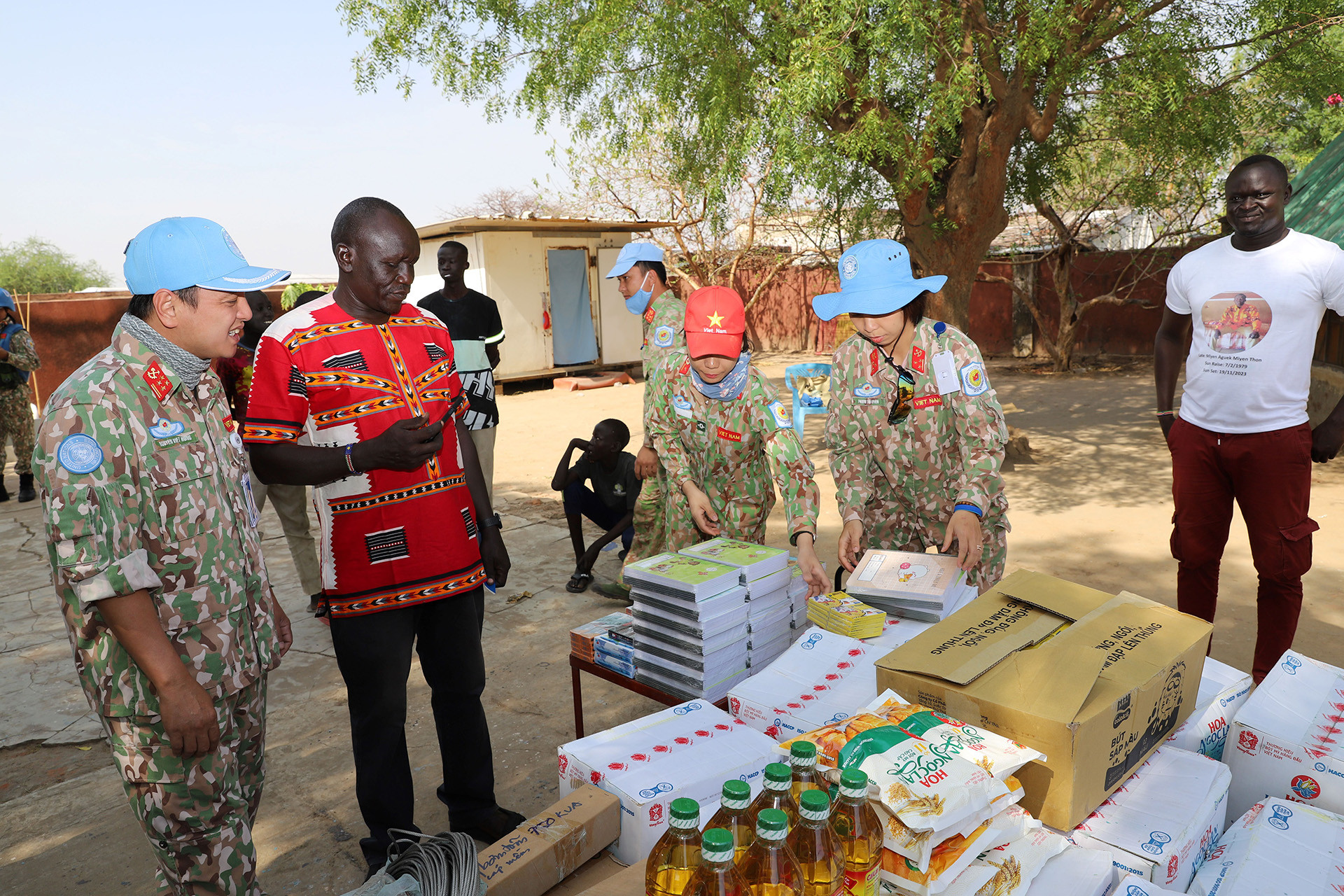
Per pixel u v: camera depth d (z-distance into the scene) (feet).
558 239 48.60
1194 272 9.95
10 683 13.32
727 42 20.81
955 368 8.77
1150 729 5.73
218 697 6.04
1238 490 9.91
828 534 19.21
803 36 20.03
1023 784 5.26
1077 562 16.84
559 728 11.29
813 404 29.40
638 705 11.84
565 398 44.04
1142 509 20.22
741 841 4.12
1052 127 22.85
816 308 8.94
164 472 5.68
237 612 6.17
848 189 24.77
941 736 5.03
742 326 9.09
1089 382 42.55
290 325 6.97
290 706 12.23
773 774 4.15
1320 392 26.55
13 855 9.04
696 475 10.39
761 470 10.22
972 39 20.67
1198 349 9.89
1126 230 52.95
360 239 6.89
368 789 7.71
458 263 17.12
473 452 8.38
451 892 5.02
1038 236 48.73
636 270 13.00
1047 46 19.53
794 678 7.16
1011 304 53.98
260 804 9.81
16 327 25.22
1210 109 24.02
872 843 4.25
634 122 24.90
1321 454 9.54
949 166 23.97
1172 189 40.63
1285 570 9.72
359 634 7.31
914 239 24.32
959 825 4.47
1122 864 4.97
